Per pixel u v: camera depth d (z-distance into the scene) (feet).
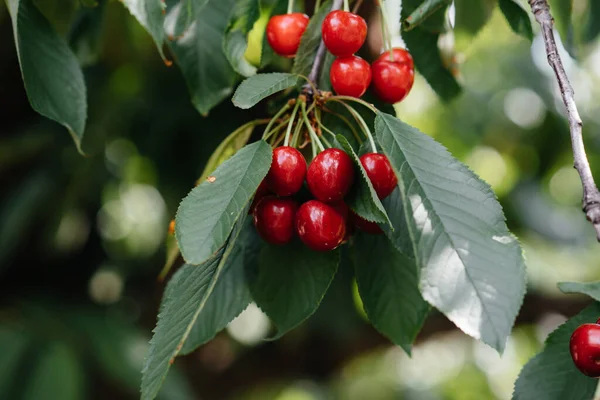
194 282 2.63
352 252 2.89
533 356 2.77
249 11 2.96
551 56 2.70
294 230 2.76
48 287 5.70
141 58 4.84
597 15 3.33
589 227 7.59
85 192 5.47
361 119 2.74
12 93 5.17
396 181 2.70
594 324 2.59
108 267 6.11
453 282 2.54
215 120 4.75
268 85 2.68
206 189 2.59
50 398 4.26
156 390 2.56
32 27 2.96
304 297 2.83
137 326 5.81
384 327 2.88
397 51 2.90
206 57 3.12
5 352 4.47
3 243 4.89
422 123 7.00
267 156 2.63
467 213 2.58
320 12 2.89
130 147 5.70
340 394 7.92
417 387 8.73
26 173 5.28
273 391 6.92
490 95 6.89
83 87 3.00
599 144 6.84
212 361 5.88
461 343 8.85
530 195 6.98
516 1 2.97
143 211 7.17
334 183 2.66
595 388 2.72
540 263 6.02
